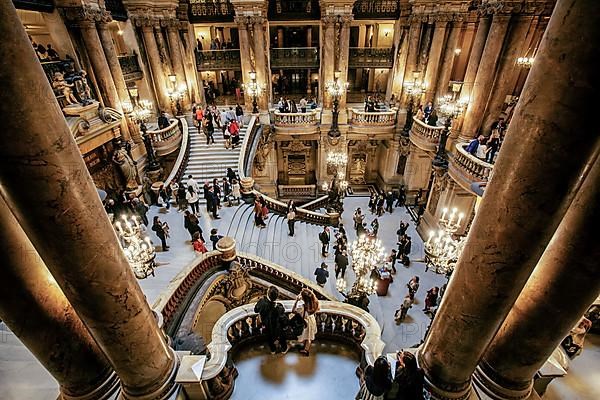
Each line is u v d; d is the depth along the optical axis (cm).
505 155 238
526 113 216
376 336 477
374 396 362
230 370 457
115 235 281
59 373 337
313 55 1758
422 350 386
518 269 254
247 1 1482
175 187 1171
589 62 179
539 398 367
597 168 248
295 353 513
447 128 1264
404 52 1689
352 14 1537
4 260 272
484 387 368
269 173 1931
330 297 875
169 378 371
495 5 1056
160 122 1502
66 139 225
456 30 1508
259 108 1716
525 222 233
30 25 1329
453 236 1345
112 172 1297
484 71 1145
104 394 364
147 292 734
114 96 1254
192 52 1725
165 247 923
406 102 1716
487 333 300
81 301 269
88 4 1118
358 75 2236
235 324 516
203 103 1859
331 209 1546
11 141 195
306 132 1744
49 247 237
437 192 1426
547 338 312
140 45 1548
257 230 1127
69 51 1144
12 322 295
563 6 187
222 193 1262
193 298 732
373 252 787
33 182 210
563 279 283
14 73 186
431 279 1164
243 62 1619
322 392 453
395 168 1912
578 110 189
